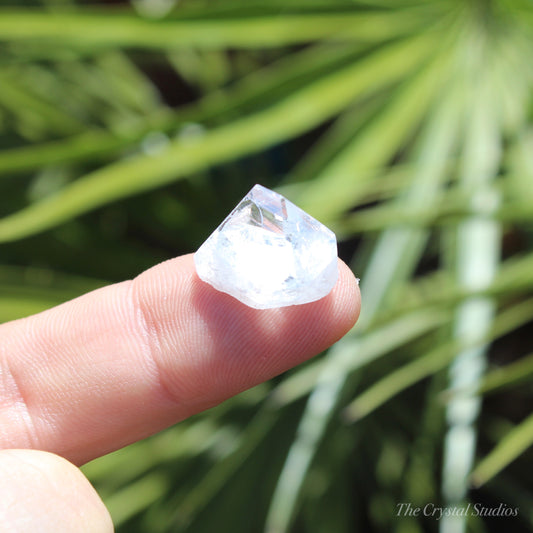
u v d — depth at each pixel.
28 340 0.14
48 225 0.17
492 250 0.17
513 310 0.16
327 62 0.18
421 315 0.16
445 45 0.18
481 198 0.17
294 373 0.18
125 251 0.21
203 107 0.18
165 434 0.18
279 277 0.13
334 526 0.18
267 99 0.18
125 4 0.22
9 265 0.20
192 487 0.18
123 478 0.18
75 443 0.14
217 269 0.14
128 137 0.18
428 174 0.18
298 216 0.14
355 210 0.21
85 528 0.12
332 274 0.14
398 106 0.18
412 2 0.18
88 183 0.17
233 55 0.24
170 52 0.24
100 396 0.14
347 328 0.14
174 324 0.14
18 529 0.12
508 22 0.18
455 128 0.18
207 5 0.18
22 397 0.14
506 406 0.20
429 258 0.22
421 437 0.18
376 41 0.18
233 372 0.14
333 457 0.18
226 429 0.18
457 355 0.16
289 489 0.16
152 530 0.18
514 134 0.18
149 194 0.21
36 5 0.21
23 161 0.17
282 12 0.18
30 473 0.12
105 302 0.14
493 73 0.18
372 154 0.18
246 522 0.17
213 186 0.22
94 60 0.22
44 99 0.21
